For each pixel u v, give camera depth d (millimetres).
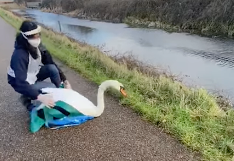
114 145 3223
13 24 16531
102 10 28266
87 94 4773
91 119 3713
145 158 2975
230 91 6969
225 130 3320
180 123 3471
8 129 3652
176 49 12336
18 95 4797
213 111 3738
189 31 17000
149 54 11453
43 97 3338
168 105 3967
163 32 17297
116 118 3848
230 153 2924
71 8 36094
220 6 16438
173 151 3059
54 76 3889
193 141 3143
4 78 5863
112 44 13836
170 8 20359
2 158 3076
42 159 3029
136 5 23844
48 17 32750
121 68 5848
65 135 3457
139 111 3975
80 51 7617
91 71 6055
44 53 3822
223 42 13438
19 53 3266
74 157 3039
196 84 7508
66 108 3424
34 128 3531
